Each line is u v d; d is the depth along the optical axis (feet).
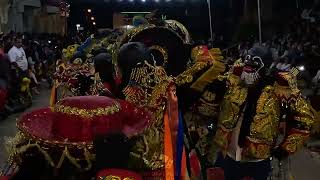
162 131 8.68
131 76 9.06
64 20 106.01
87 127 6.79
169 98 8.96
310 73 43.29
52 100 11.77
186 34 12.57
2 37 50.49
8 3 72.02
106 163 6.33
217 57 12.22
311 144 24.35
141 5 62.85
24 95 43.75
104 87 10.05
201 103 12.33
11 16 78.48
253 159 12.32
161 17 12.59
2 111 36.40
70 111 6.86
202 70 11.76
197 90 11.80
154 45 11.30
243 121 12.23
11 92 39.75
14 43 48.78
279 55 47.62
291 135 11.82
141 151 7.52
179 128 8.91
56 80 11.73
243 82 12.09
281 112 12.07
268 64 12.21
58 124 6.88
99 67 10.40
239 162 12.46
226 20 59.77
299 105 11.67
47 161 6.78
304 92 35.91
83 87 11.16
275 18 54.13
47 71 65.82
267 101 11.99
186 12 58.18
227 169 12.63
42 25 97.50
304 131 11.69
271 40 52.26
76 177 6.83
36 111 7.52
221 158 12.81
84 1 98.89
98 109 6.91
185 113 12.15
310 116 11.69
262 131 12.03
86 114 6.84
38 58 62.80
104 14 81.71
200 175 12.09
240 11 59.52
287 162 12.56
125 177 6.30
